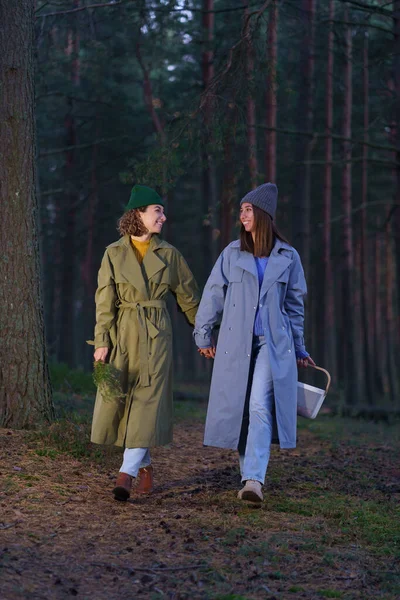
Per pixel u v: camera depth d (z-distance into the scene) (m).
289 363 4.36
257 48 7.80
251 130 10.82
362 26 12.48
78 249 23.19
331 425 10.52
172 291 4.63
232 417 4.34
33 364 5.65
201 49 14.90
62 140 20.42
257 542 3.72
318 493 5.13
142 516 4.05
